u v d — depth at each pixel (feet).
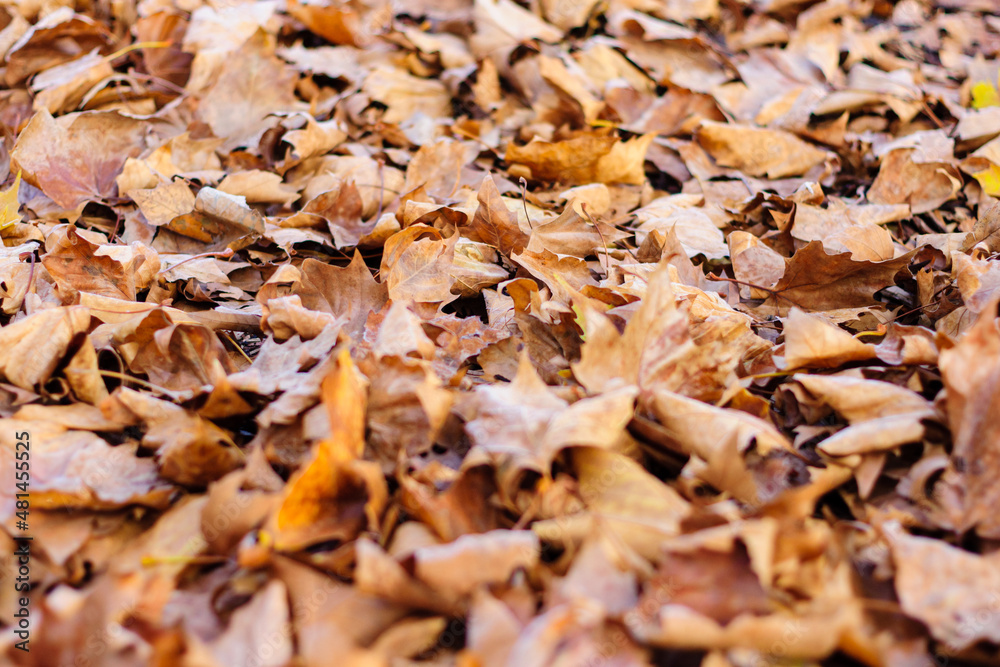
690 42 6.49
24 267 5.24
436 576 4.38
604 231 5.65
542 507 4.69
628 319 5.07
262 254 5.49
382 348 4.94
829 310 5.37
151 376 4.97
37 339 4.91
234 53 6.00
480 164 6.02
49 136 5.59
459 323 5.18
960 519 4.71
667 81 6.28
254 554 4.61
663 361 4.90
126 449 4.82
